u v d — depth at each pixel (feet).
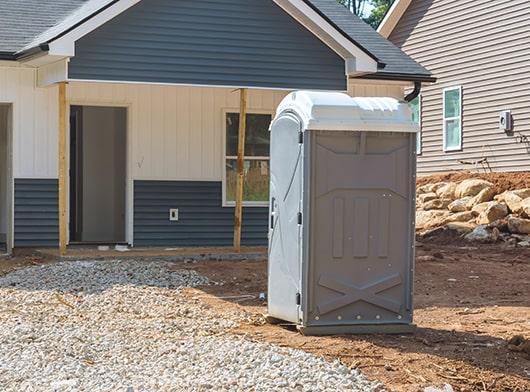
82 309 36.09
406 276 31.04
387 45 62.69
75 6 58.75
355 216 30.53
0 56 50.67
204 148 57.21
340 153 30.35
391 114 30.63
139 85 53.62
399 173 30.86
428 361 27.14
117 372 25.73
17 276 43.39
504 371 26.35
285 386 23.88
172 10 50.44
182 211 56.75
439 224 67.05
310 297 30.32
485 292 41.34
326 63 53.36
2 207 58.80
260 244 58.44
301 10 51.72
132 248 54.75
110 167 61.77
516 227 61.26
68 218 55.01
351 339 29.89
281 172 31.68
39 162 52.85
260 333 31.09
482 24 81.56
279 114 31.81
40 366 26.45
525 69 76.69
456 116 84.58
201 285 41.93
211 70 51.26
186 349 28.32
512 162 77.92
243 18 51.85
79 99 54.24
